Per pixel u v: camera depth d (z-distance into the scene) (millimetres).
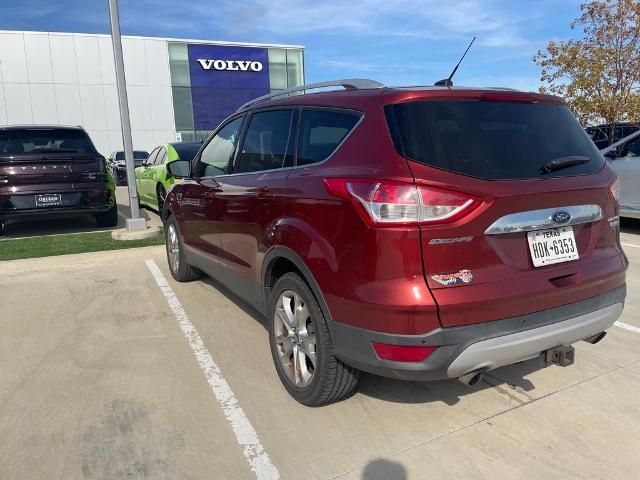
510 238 2453
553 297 2535
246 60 34281
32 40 28828
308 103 3174
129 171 7723
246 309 4758
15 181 7805
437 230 2279
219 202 4000
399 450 2627
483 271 2381
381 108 2588
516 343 2447
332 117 2898
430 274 2299
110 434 2793
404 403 3064
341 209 2512
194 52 32750
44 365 3629
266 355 3768
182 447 2678
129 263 6555
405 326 2303
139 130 31875
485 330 2361
